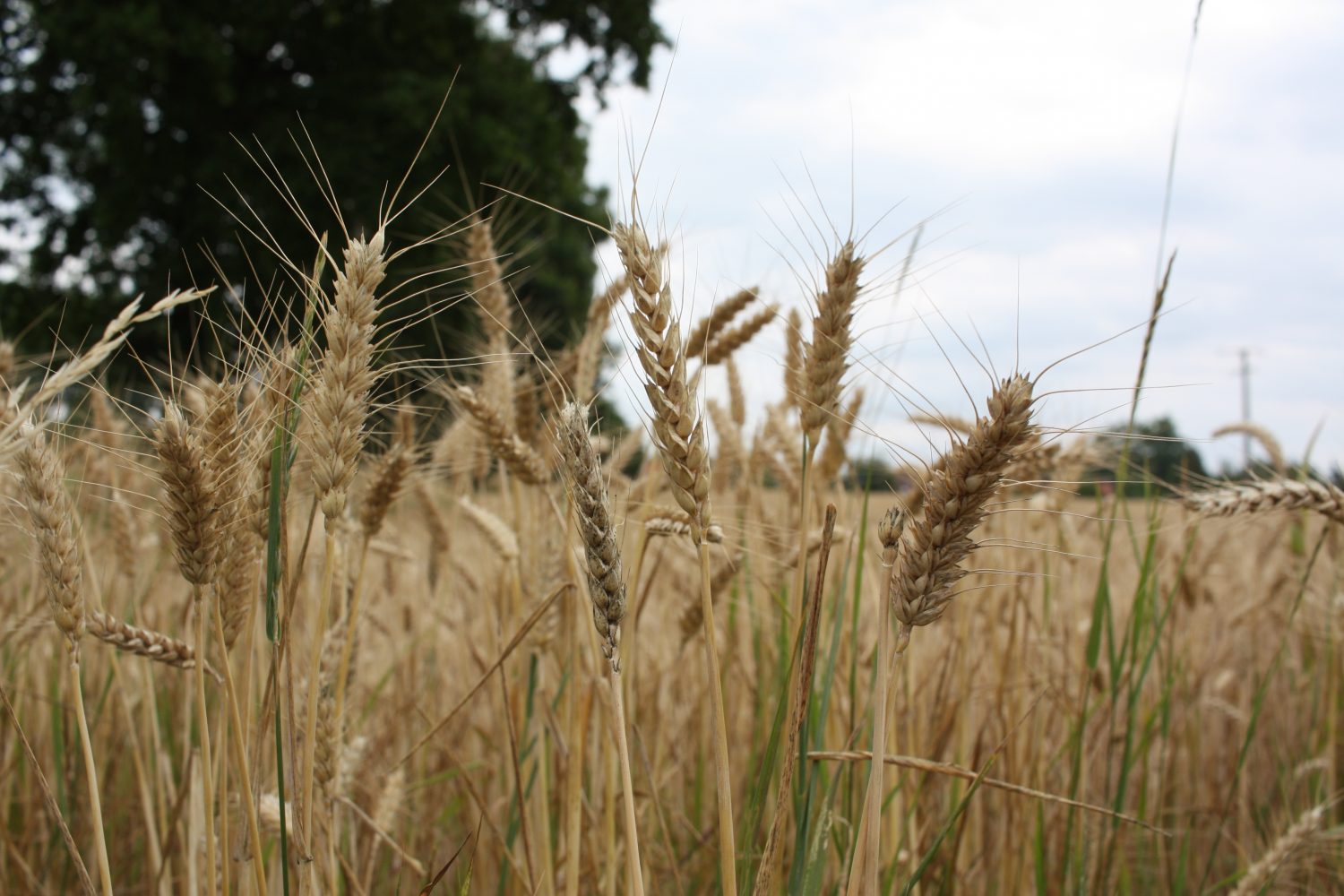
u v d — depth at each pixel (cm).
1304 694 614
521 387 401
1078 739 359
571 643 304
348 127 2197
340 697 275
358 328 216
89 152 2580
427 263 975
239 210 2034
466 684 588
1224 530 643
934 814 390
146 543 480
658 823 434
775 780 360
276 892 281
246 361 238
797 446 459
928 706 439
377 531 284
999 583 461
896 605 201
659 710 480
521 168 2470
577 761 287
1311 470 429
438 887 428
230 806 322
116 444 402
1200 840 551
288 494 225
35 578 454
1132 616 366
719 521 319
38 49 2547
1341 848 451
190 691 406
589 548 200
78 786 435
